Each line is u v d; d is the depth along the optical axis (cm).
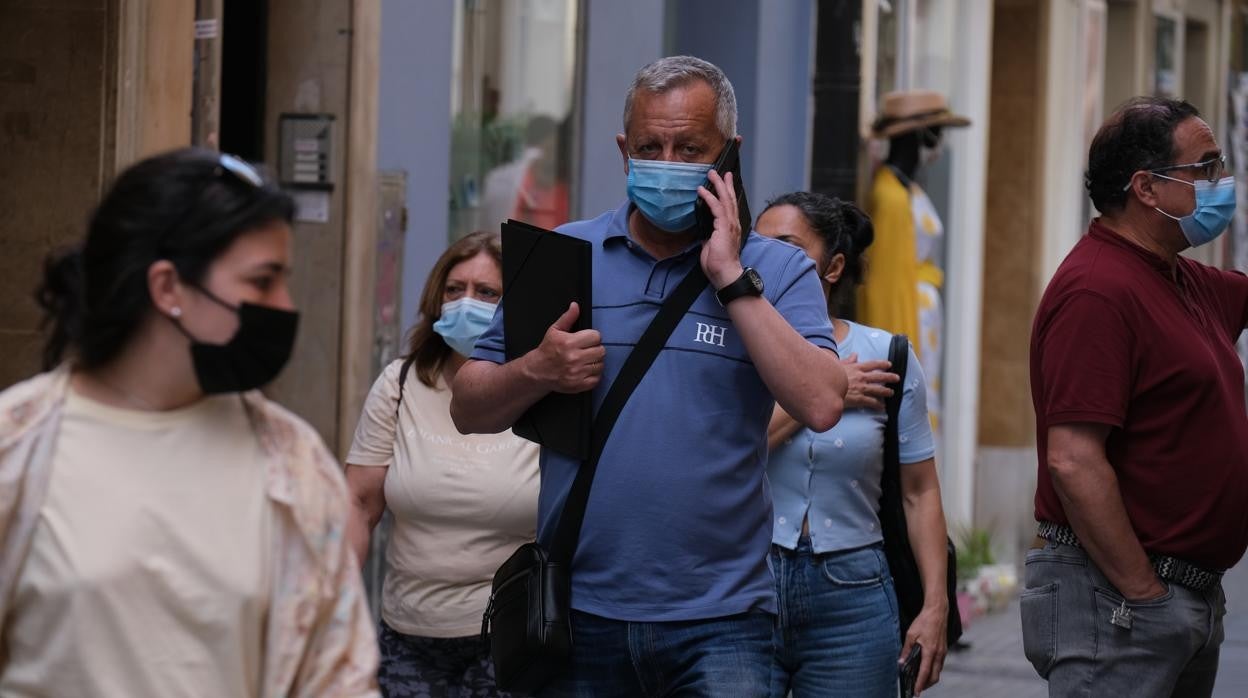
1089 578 1244
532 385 1088
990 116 3631
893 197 2848
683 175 1082
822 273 1422
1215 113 5547
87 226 742
